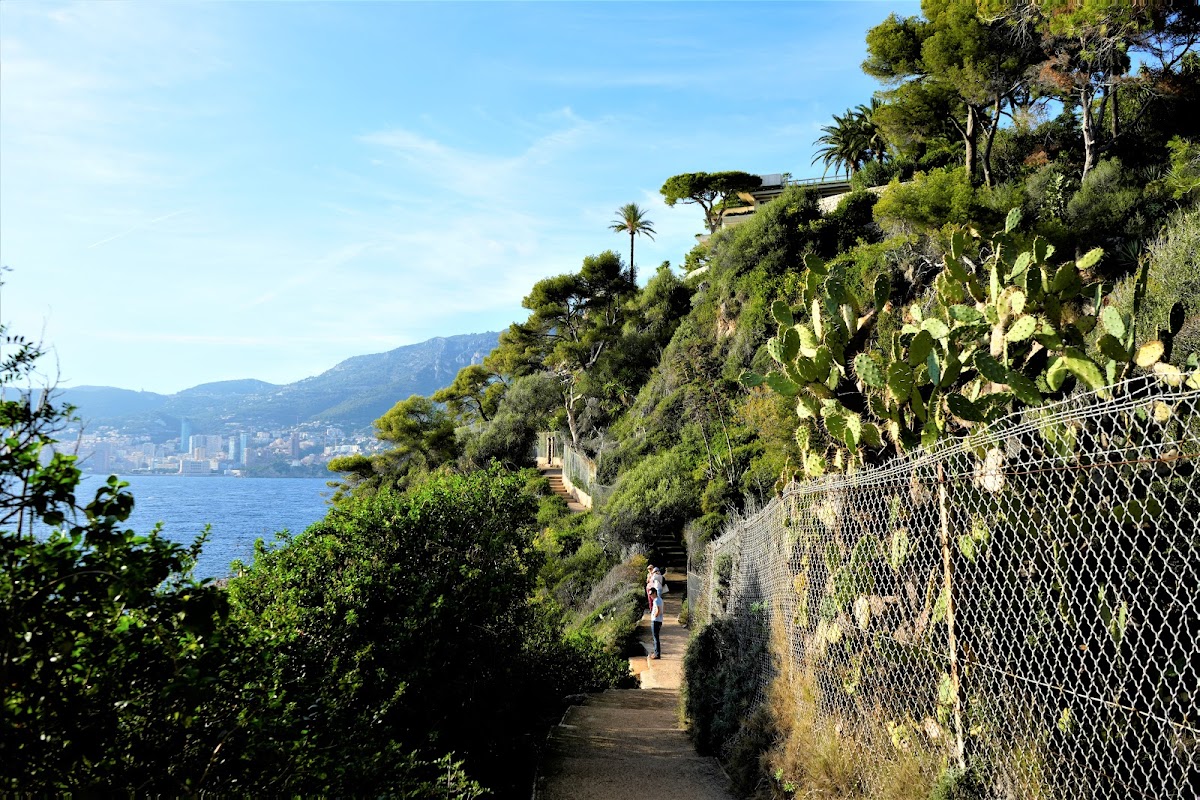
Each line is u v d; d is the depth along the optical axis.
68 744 2.31
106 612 2.38
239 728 3.02
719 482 21.50
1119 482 3.25
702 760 6.11
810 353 5.41
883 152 51.31
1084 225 20.03
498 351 58.94
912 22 28.11
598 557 23.38
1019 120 29.77
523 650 7.45
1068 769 3.06
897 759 3.87
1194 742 2.80
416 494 6.60
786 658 5.43
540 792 5.30
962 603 3.66
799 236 32.31
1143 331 8.16
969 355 4.34
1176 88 24.11
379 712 4.49
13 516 2.19
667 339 43.28
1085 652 3.20
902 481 4.16
